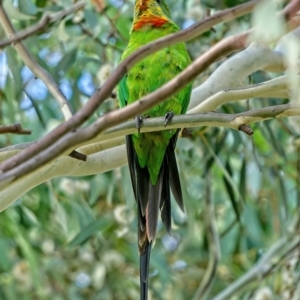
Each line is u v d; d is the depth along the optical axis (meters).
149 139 8.21
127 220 11.07
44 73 7.73
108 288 12.85
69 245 10.80
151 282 13.13
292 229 11.63
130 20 10.94
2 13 7.84
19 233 11.44
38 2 10.32
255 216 11.82
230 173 10.60
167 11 9.41
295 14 4.36
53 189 10.98
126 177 10.34
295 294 10.20
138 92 8.50
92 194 11.07
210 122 6.77
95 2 10.08
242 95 7.95
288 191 12.20
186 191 10.55
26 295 12.32
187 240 11.25
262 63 9.17
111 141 7.70
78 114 4.39
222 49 4.32
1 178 4.32
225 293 10.82
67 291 12.81
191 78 4.35
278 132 11.45
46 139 4.38
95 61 10.47
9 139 11.05
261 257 11.62
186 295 13.09
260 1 4.39
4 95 10.72
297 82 5.10
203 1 9.84
